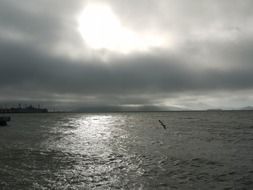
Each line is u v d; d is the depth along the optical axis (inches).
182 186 728.3
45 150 1421.0
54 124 4562.0
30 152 1343.5
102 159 1149.1
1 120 3956.7
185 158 1165.7
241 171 904.3
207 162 1069.8
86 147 1562.5
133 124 4426.7
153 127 3563.0
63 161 1100.5
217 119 5861.2
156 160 1120.8
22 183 762.2
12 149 1454.2
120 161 1101.1
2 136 2282.2
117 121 5797.2
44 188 716.0
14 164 1034.1
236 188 706.8
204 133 2511.1
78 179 807.1
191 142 1806.1
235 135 2282.2
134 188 713.0
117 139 2055.9
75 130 3110.2
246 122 4483.3
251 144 1669.5
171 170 925.2
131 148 1509.6
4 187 724.0
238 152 1338.6
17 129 3238.2
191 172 893.8
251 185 732.0
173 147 1546.5
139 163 1056.2
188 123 4350.4
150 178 816.9
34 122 5324.8
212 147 1536.7
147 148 1505.9
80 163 1056.2
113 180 794.8
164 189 700.7
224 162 1067.3
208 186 726.5
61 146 1605.6
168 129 3102.9
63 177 831.7
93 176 845.2
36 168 959.0
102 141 1909.4
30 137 2207.2
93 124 4581.7
